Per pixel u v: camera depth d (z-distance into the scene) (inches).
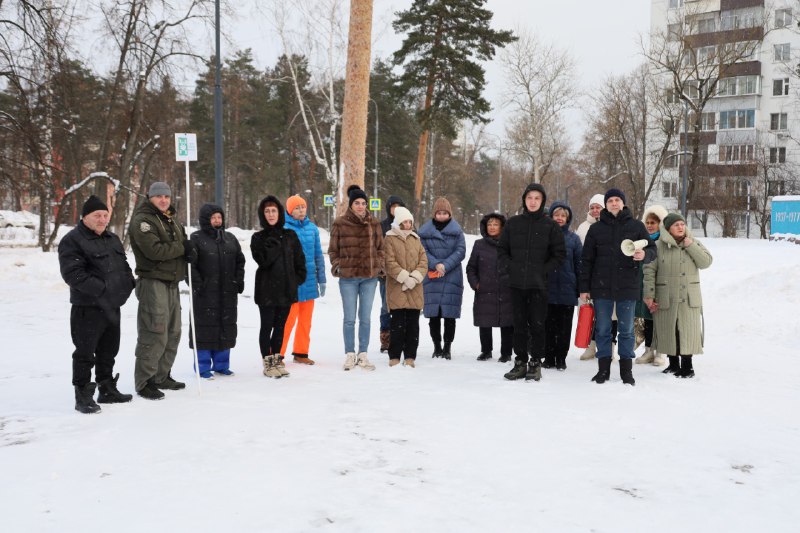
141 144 1062.4
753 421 198.8
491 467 151.9
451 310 309.4
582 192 2815.0
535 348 256.7
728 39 1508.4
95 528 115.4
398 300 285.1
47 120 843.4
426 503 129.1
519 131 1798.7
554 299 289.4
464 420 193.2
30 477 141.1
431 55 1312.7
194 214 2610.7
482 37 1322.6
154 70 929.5
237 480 140.0
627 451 166.1
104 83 1298.0
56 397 220.4
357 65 491.2
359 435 176.1
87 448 161.6
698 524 122.1
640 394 233.1
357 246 279.9
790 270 539.8
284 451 161.0
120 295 206.1
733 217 1921.8
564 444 171.0
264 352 264.4
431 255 310.8
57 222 959.0
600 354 257.8
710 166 1892.2
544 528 118.6
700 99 1518.2
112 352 212.1
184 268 232.8
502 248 264.5
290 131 1967.3
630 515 125.6
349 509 125.1
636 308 307.7
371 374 267.3
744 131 2039.9
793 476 149.9
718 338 387.5
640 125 1688.0
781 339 376.8
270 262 260.5
